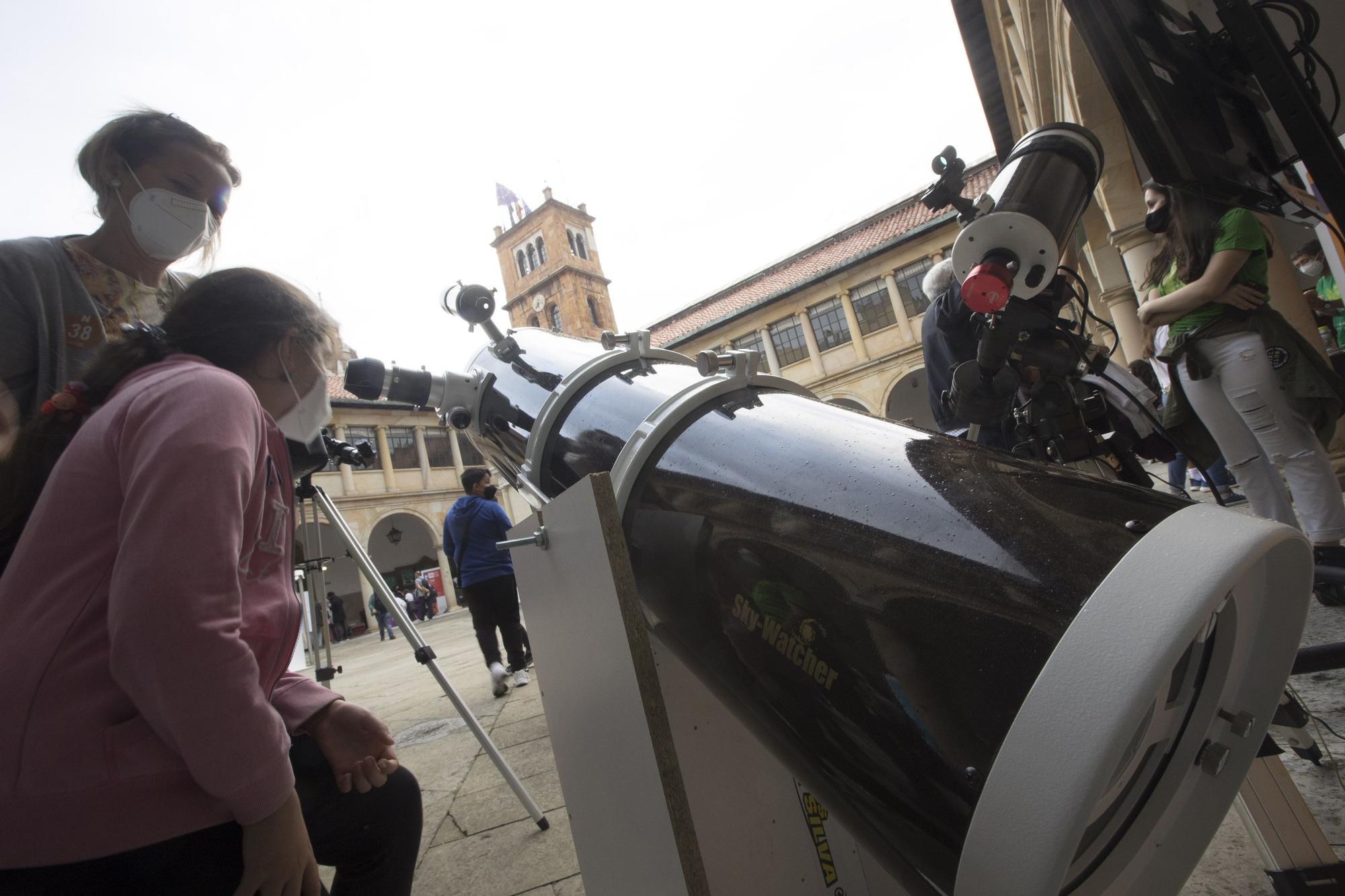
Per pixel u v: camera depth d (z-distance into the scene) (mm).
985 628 567
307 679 1065
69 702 637
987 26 7426
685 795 752
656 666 956
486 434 1462
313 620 2160
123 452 691
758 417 937
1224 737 694
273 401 938
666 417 970
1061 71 5141
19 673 640
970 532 624
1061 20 4477
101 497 696
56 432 826
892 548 662
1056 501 630
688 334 24469
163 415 693
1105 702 468
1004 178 1591
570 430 1178
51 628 653
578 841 1040
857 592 673
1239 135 1463
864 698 662
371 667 7469
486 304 1467
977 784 555
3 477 829
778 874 963
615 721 842
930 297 2455
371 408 24500
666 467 954
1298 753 1304
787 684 762
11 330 1207
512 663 4082
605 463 1061
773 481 815
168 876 673
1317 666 982
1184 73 1347
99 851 636
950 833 597
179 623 601
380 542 26094
